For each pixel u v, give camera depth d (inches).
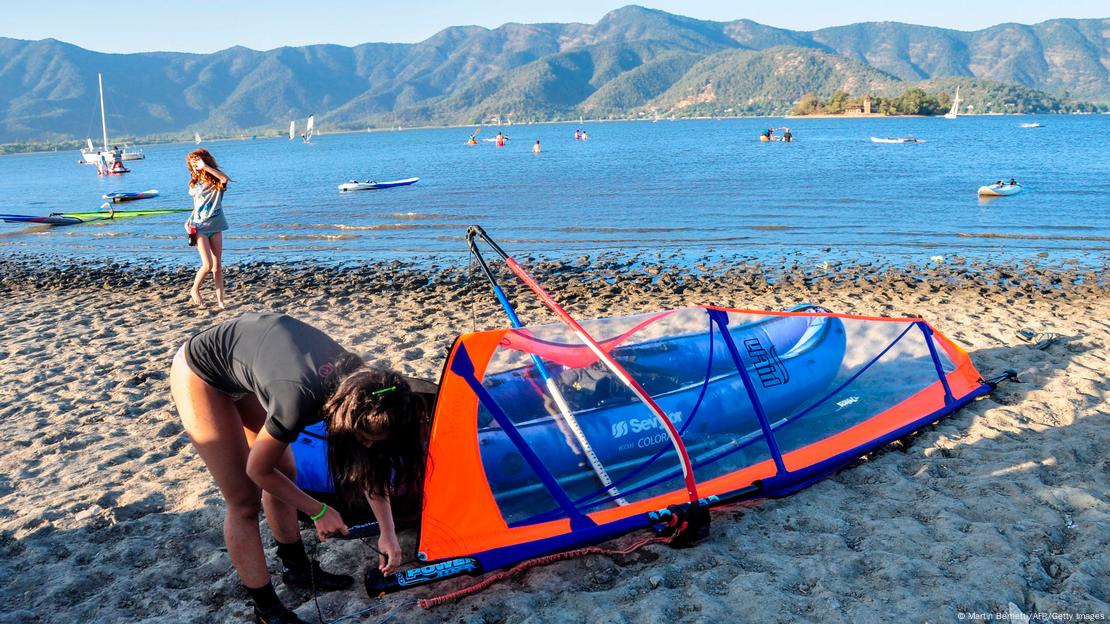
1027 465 179.5
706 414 178.9
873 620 122.8
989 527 150.9
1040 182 1016.2
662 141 3336.6
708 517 153.3
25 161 6614.2
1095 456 184.7
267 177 1729.8
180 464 203.3
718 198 919.7
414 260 576.7
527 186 1168.2
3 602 144.5
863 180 1111.6
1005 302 372.8
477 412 146.5
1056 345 280.8
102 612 139.7
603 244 627.8
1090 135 3139.8
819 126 5251.0
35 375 284.0
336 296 430.9
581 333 159.9
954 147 2192.4
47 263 625.6
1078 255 521.3
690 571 143.8
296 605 138.9
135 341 330.6
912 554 144.9
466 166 1859.0
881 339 219.5
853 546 150.4
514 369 154.6
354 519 146.4
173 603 141.8
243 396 120.4
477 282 469.1
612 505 158.2
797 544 152.0
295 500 112.5
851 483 180.5
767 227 688.4
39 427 232.5
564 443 158.1
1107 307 354.9
